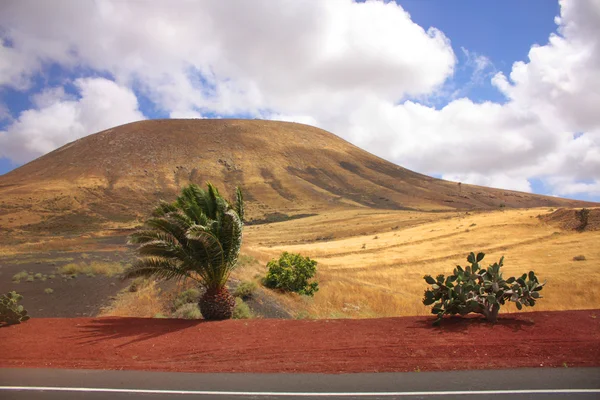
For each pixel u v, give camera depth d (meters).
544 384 6.13
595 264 31.45
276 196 168.25
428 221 77.06
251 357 8.09
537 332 8.80
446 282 10.27
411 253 46.38
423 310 19.53
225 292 12.09
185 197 12.77
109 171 173.88
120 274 25.06
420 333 9.09
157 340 9.54
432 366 7.21
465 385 6.18
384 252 49.16
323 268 37.03
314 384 6.46
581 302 20.77
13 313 11.30
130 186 156.75
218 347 8.79
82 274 25.41
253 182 184.00
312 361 7.70
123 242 54.59
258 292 19.09
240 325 10.59
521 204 193.12
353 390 6.10
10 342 9.59
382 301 21.48
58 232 81.94
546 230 49.00
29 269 28.25
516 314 10.40
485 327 9.36
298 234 87.50
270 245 72.25
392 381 6.50
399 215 103.94
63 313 15.91
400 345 8.32
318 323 10.37
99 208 123.50
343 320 10.61
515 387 6.04
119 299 18.25
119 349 8.93
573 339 8.25
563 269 31.05
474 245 46.66
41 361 8.25
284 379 6.77
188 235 10.80
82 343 9.46
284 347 8.57
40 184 144.88
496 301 9.69
